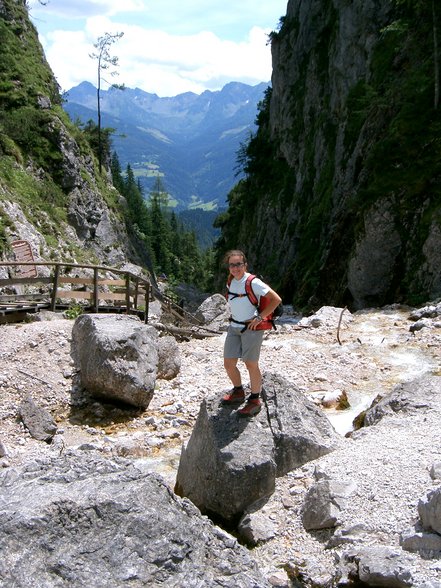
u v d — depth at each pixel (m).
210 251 161.50
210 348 14.79
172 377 12.52
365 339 14.86
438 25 33.03
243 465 6.81
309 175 59.09
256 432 7.29
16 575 4.33
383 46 43.97
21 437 9.77
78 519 4.75
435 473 6.29
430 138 28.06
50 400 11.04
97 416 10.73
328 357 13.47
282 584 5.42
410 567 5.05
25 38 60.09
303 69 69.00
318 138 56.78
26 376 11.42
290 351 13.89
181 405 10.98
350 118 45.22
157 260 117.25
